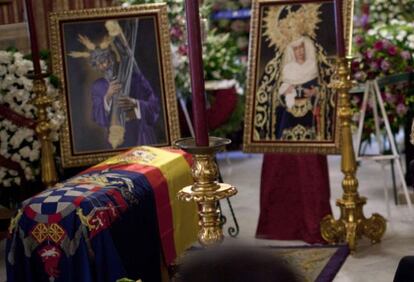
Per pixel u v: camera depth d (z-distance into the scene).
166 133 4.45
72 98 4.44
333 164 7.36
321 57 4.68
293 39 4.73
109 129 4.44
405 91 5.52
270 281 0.95
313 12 4.70
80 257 2.98
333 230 4.64
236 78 7.66
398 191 5.75
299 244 4.79
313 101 4.68
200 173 1.80
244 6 9.66
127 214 3.16
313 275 4.11
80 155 4.42
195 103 1.79
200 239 1.80
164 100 4.46
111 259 2.99
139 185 3.36
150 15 4.48
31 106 4.35
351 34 4.51
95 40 4.46
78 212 2.99
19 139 4.34
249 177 6.95
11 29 5.02
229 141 1.85
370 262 4.36
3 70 4.34
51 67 4.62
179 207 3.72
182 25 6.20
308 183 4.80
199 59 1.78
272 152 4.75
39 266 3.03
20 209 3.07
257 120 4.80
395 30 5.64
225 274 0.96
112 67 4.46
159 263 3.45
